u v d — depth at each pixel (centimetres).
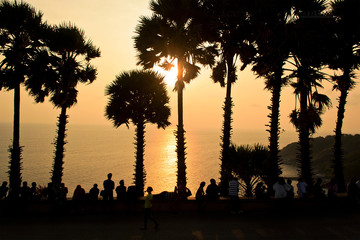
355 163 9050
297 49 1605
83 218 1361
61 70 1847
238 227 1193
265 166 1664
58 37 1802
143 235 1116
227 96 1809
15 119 1747
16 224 1265
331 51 1662
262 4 1577
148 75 2214
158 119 2225
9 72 1712
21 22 1730
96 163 18775
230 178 1750
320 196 1466
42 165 17062
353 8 1706
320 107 1561
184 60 1722
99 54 1989
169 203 1451
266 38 1570
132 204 1440
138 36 1706
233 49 1691
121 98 2150
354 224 1219
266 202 1457
